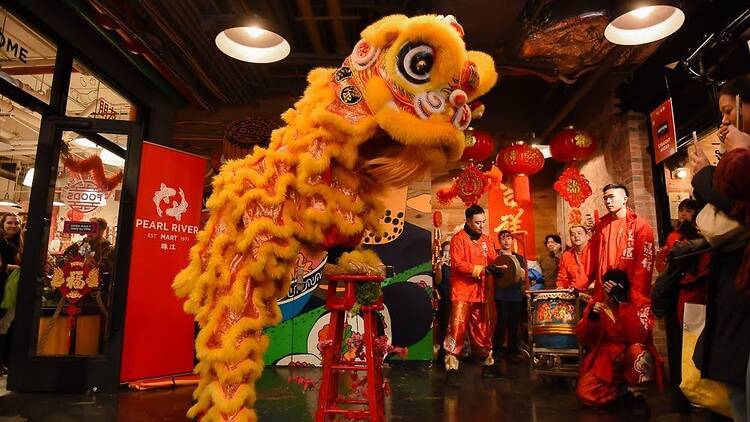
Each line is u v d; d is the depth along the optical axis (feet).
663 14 10.55
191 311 5.72
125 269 11.86
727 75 10.63
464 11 14.64
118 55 14.69
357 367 6.23
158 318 12.46
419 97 5.47
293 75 17.78
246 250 5.50
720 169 4.27
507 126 21.33
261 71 16.70
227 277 5.49
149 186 12.55
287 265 5.65
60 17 12.26
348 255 6.12
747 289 4.20
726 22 10.97
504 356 16.48
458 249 13.32
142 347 12.10
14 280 14.47
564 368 11.95
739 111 4.79
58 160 12.10
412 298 15.80
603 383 9.95
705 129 12.37
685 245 6.34
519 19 14.08
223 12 12.53
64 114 12.66
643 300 9.48
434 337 17.60
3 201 20.17
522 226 20.83
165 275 12.69
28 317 11.44
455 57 5.50
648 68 14.06
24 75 11.89
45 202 11.82
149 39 13.34
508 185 21.13
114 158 13.64
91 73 14.15
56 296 12.19
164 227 12.76
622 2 10.12
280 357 15.33
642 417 9.27
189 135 18.13
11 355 11.35
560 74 15.08
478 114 6.67
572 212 19.60
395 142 6.15
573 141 15.46
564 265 13.10
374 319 6.57
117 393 11.19
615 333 9.71
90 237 12.59
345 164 5.74
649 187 14.47
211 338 5.34
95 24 12.82
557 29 12.20
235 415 5.10
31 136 20.07
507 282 13.57
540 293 12.25
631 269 9.84
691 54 11.22
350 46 15.57
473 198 14.56
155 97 16.89
